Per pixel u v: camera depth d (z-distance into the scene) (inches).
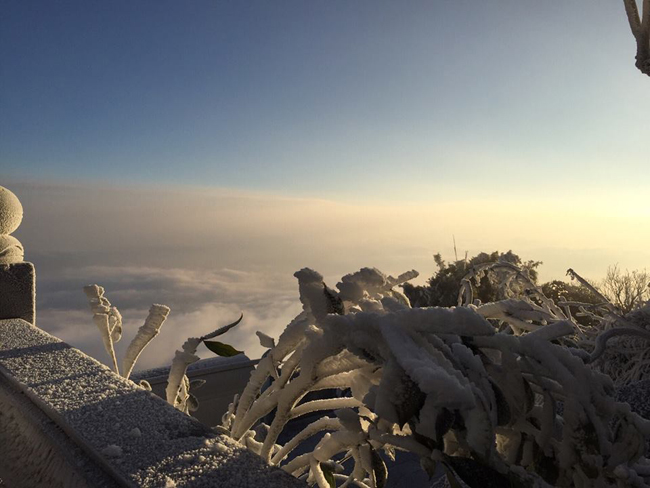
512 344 27.1
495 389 26.1
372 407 25.0
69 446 44.2
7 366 67.3
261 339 40.4
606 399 26.0
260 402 38.6
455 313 26.1
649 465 29.8
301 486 34.0
